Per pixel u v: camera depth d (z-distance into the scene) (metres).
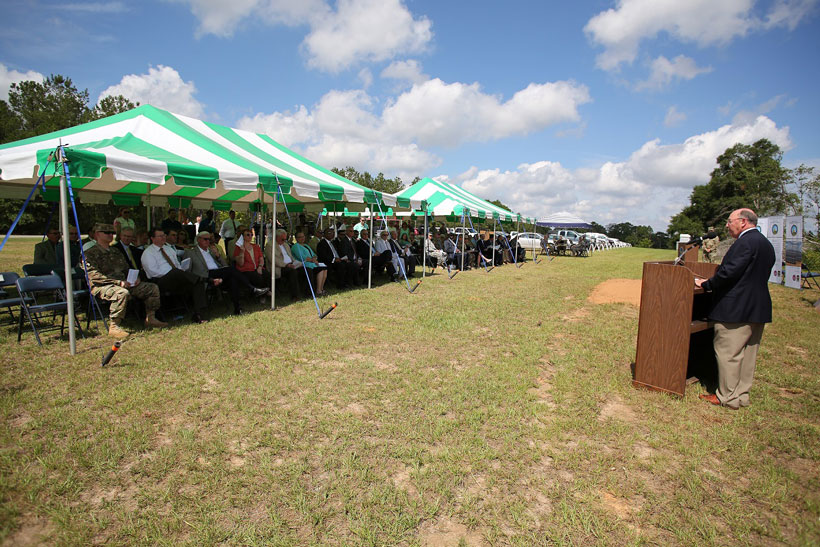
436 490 2.63
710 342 5.32
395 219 21.42
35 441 2.99
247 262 7.68
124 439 3.04
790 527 2.43
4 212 30.88
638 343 4.31
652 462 3.01
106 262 6.19
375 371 4.57
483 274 14.91
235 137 10.49
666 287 4.10
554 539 2.26
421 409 3.72
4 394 3.70
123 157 5.36
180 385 4.01
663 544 2.27
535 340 5.99
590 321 7.43
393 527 2.29
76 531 2.21
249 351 5.11
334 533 2.26
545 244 26.19
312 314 7.23
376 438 3.22
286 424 3.35
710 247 15.68
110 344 5.19
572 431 3.42
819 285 12.70
